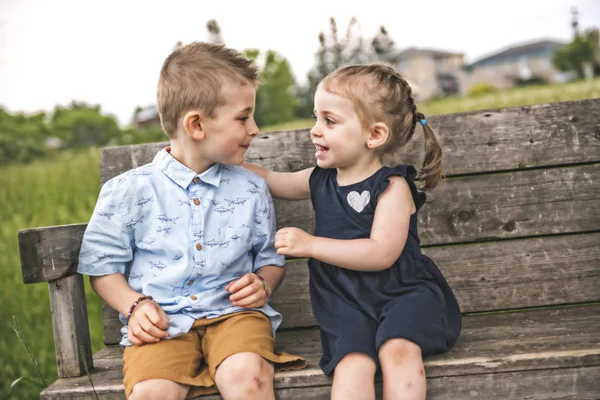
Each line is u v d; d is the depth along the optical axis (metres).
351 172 1.90
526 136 2.14
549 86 12.08
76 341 1.79
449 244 2.17
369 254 1.74
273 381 1.62
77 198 5.30
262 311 1.80
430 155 2.00
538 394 1.60
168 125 1.85
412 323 1.64
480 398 1.61
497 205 2.16
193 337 1.74
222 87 1.76
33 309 3.37
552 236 2.16
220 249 1.83
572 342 1.69
